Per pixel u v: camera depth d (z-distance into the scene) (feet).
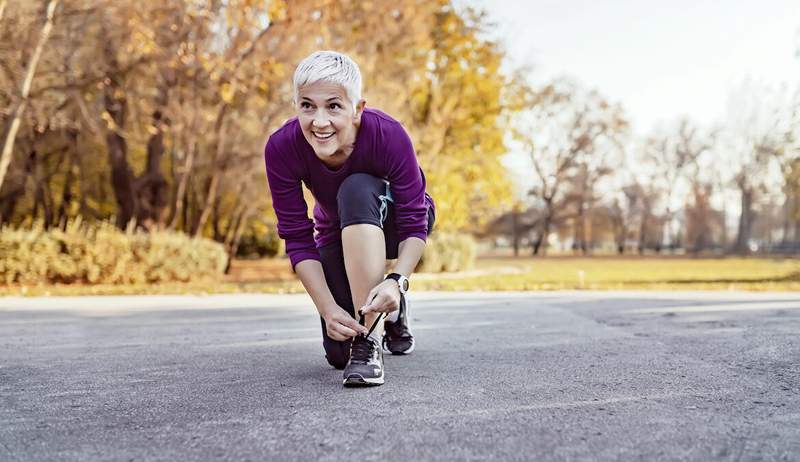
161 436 5.91
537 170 158.61
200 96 46.42
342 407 6.88
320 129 7.61
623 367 9.07
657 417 6.31
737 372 8.59
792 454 5.17
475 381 8.19
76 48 46.78
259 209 61.77
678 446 5.39
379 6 51.06
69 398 7.59
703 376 8.34
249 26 42.34
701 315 16.30
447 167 59.72
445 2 63.72
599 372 8.71
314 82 7.50
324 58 7.54
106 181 71.61
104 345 12.40
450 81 65.77
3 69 40.68
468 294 27.94
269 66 42.04
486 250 258.16
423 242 8.48
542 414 6.46
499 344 11.73
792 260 119.96
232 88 42.01
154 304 23.73
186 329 15.23
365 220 8.02
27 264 37.35
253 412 6.74
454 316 17.25
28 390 8.08
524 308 19.51
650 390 7.54
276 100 47.42
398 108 51.49
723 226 183.42
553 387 7.77
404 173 8.25
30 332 14.74
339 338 8.07
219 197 64.54
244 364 9.95
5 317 18.61
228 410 6.86
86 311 20.65
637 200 185.68
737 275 57.52
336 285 8.88
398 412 6.61
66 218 72.13
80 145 63.21
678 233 222.07
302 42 44.24
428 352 10.85
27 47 41.55
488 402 7.00
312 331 14.71
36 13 39.75
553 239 256.93
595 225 206.08
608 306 19.72
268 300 25.94
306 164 8.27
